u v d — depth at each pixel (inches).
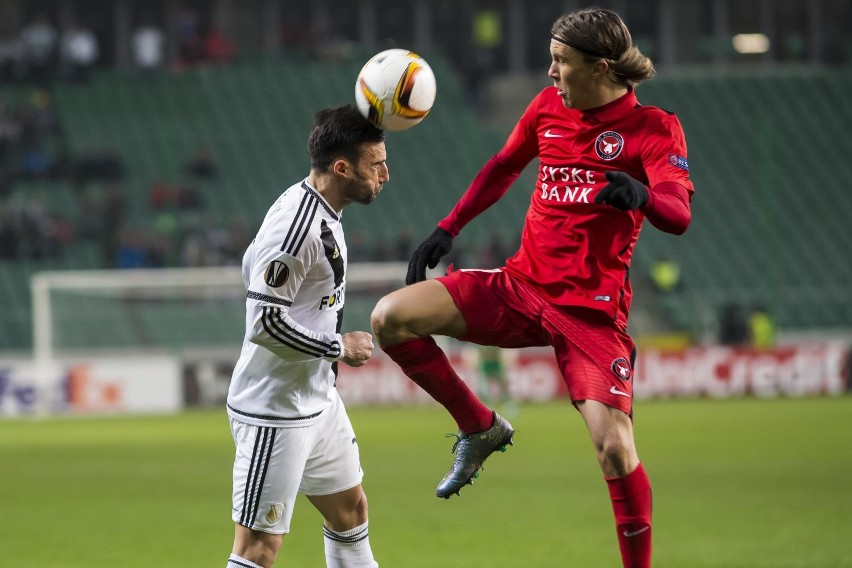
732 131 5364.2
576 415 3228.3
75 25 5457.7
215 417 3353.8
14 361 3555.6
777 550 1175.6
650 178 774.5
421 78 758.5
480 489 1710.1
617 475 770.8
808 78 5639.8
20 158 4623.5
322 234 748.0
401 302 799.7
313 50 5541.3
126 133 4963.1
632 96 801.6
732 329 4195.4
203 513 1499.8
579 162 802.2
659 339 4207.7
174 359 3710.6
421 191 4909.0
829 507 1472.7
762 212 4997.5
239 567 771.4
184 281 3809.1
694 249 4776.1
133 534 1328.7
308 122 5201.8
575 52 779.4
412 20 5664.4
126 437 2696.9
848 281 4751.5
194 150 4955.7
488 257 4256.9
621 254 804.0
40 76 5098.4
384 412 3496.6
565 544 1236.5
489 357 3316.9
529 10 5649.6
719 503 1518.2
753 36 5738.2
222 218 4586.6
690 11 5679.1
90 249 4271.7
